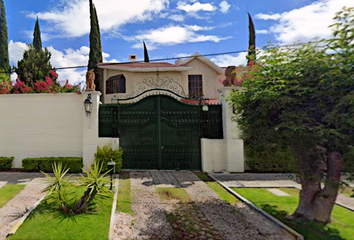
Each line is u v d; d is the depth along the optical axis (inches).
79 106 386.9
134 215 206.4
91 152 373.7
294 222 191.8
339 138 154.2
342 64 156.9
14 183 293.1
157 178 335.0
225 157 387.9
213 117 401.1
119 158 362.6
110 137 386.6
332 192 183.2
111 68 663.8
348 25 156.6
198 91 689.0
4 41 841.5
